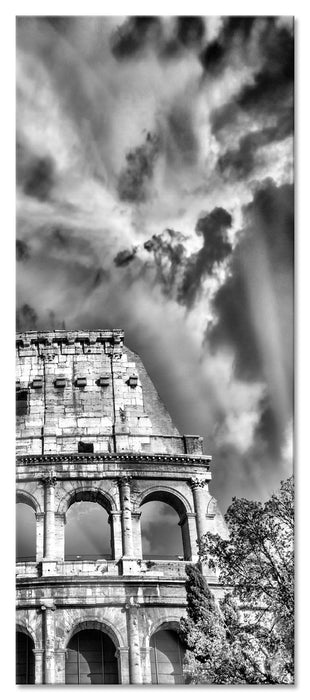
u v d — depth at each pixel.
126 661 58.03
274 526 49.97
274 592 49.28
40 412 64.94
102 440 64.44
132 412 65.12
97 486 63.75
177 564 61.50
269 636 48.72
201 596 57.72
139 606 59.88
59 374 65.69
